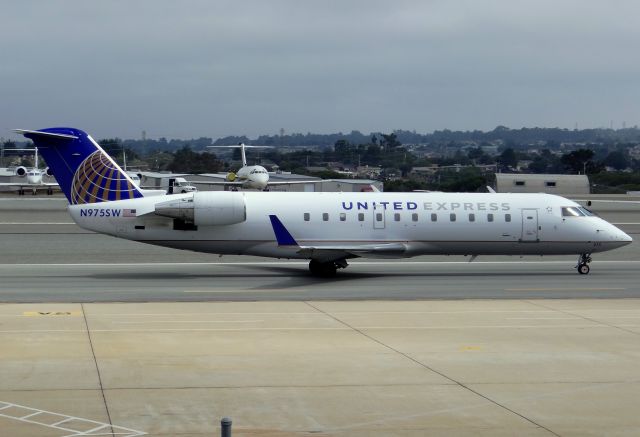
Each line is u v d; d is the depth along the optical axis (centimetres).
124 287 6538
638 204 19288
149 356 4025
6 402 3231
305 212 7281
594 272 7888
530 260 8838
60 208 16112
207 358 4000
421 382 3616
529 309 5559
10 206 16750
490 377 3716
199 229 7175
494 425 3017
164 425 2973
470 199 7556
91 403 3234
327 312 5362
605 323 5041
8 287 6481
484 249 7531
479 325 4950
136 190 7250
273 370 3788
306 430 2941
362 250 7138
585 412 3189
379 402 3303
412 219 7375
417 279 7206
